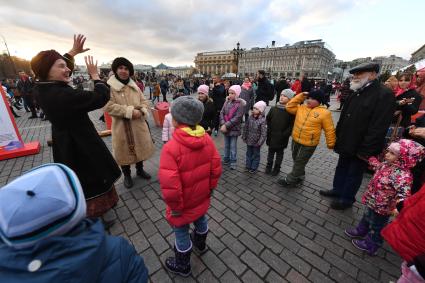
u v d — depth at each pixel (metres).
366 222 2.22
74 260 0.63
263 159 4.56
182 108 1.40
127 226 2.41
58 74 1.80
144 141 3.12
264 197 3.08
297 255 2.07
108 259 0.75
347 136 2.57
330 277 1.86
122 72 2.82
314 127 2.91
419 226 1.32
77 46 2.10
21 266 0.59
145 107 3.13
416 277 1.27
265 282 1.79
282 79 9.91
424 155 1.79
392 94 2.24
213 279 1.81
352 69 2.48
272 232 2.38
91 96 1.93
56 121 1.88
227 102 3.90
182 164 1.44
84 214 0.71
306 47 74.75
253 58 90.12
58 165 0.78
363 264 2.00
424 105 4.04
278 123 3.41
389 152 1.92
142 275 0.87
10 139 4.39
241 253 2.08
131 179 3.26
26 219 0.57
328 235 2.36
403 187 1.81
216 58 101.00
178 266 1.78
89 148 2.08
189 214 1.62
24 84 8.17
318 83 14.79
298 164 3.13
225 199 3.01
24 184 0.65
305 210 2.80
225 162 4.25
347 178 2.71
